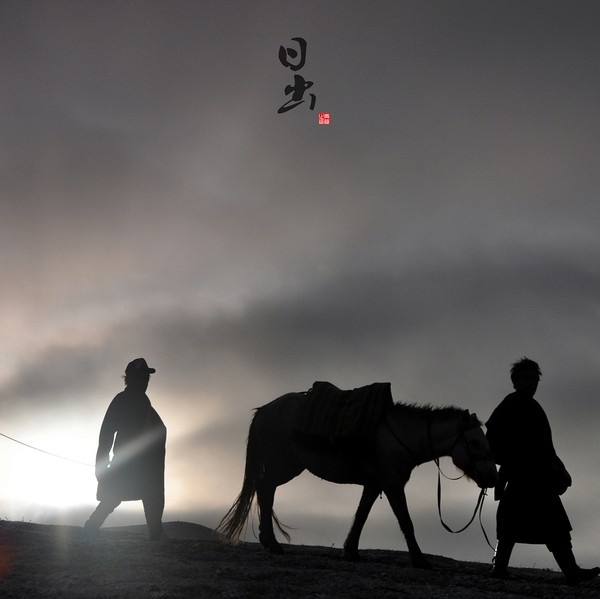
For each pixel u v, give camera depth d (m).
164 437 13.05
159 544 11.95
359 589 8.95
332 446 12.29
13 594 8.09
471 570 11.88
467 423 11.79
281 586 8.85
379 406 12.16
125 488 12.66
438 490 11.91
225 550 11.77
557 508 10.92
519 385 11.38
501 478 11.26
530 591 9.82
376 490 12.35
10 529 12.37
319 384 13.09
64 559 9.88
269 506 12.95
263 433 13.19
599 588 10.52
